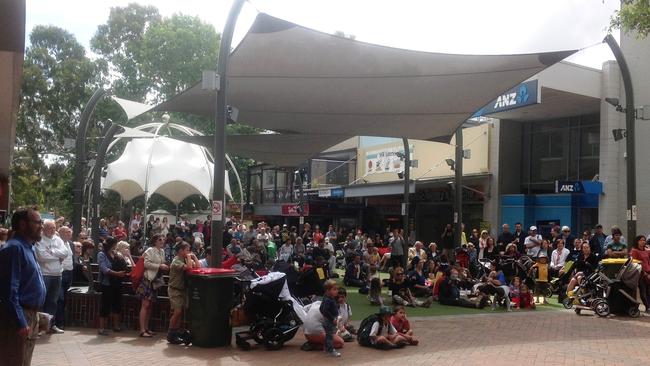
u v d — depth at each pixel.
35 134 42.34
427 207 30.25
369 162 33.94
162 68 42.94
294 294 11.83
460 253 18.47
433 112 13.90
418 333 10.45
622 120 21.23
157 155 23.94
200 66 42.75
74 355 8.18
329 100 13.43
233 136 16.16
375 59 11.21
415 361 8.13
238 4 10.36
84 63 43.50
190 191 30.03
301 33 10.33
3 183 16.22
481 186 26.39
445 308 13.94
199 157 24.77
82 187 15.74
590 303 13.23
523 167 26.02
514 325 11.51
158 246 10.05
